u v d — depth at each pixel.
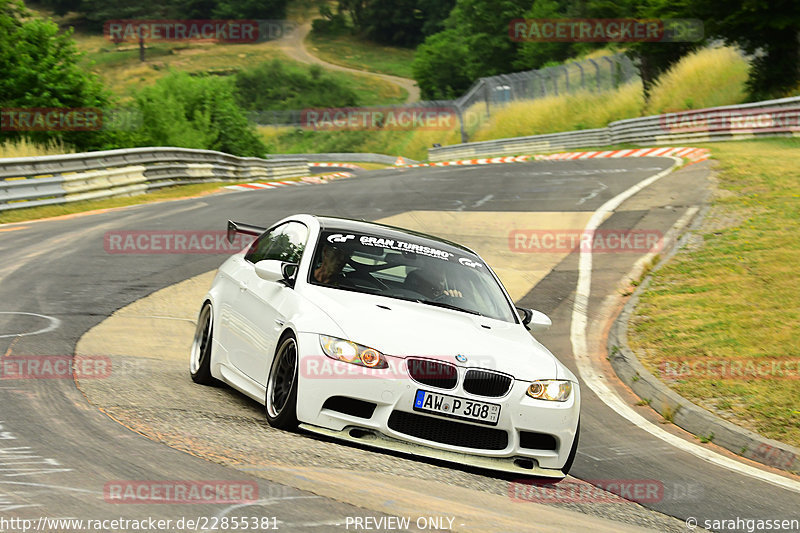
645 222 67.81
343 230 25.44
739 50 162.25
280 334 21.72
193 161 118.31
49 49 112.81
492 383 20.36
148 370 27.25
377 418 19.67
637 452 26.11
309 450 18.92
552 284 52.47
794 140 112.75
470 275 25.59
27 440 17.41
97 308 37.69
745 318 40.47
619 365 37.12
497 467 20.20
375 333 20.45
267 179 151.62
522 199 85.06
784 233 56.25
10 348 27.86
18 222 68.56
